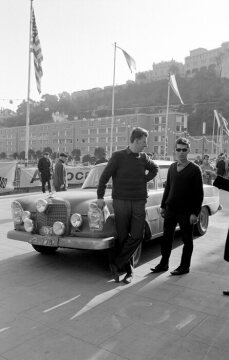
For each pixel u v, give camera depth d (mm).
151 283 4512
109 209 4711
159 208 5629
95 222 4551
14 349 2965
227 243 4000
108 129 96625
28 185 15406
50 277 4727
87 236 4621
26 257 5660
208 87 110812
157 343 3064
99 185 4449
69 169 16969
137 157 4461
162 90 115250
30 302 3908
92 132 101000
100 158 14711
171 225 4887
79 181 17469
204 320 3498
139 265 5285
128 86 127375
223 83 111625
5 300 3959
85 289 4297
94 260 5512
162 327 3342
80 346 3008
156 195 5645
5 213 9844
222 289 4328
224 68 124188
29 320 3477
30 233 5043
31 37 20500
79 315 3584
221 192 16234
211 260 5543
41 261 5449
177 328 3328
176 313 3645
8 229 7777
